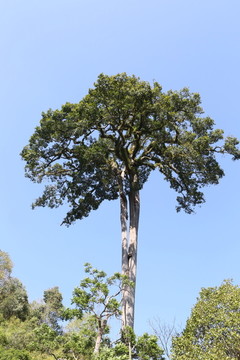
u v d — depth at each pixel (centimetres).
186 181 2306
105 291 1314
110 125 2148
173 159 2166
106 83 2022
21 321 2745
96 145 2012
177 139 2109
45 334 1325
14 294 3006
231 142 2088
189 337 1401
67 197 2428
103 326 1264
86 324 1355
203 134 2112
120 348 1177
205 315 1433
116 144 2200
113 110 2027
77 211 2478
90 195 2406
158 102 2020
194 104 2062
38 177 2303
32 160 2197
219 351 1241
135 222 2184
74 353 1261
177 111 2070
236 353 1251
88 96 2081
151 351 1233
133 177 2306
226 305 1423
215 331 1320
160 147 2203
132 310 1775
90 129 2134
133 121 2138
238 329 1280
